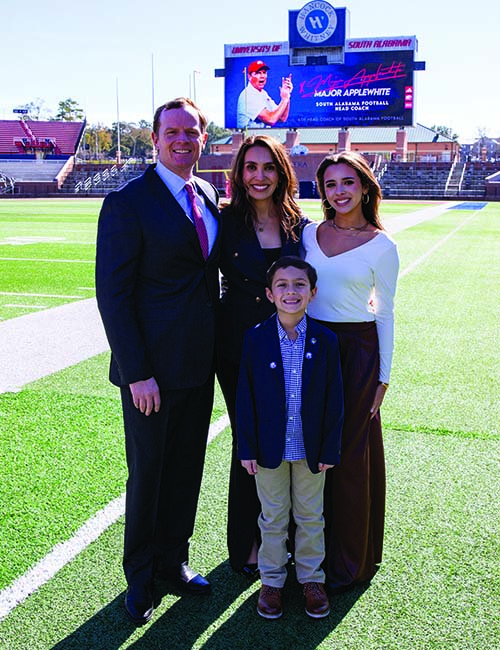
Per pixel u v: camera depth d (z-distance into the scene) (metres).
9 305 8.98
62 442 4.36
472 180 54.03
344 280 2.79
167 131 2.67
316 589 2.73
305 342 2.67
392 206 37.81
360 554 2.84
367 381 2.83
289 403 2.68
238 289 2.95
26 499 3.58
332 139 69.94
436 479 3.89
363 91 45.59
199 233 2.75
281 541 2.77
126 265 2.62
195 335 2.76
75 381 5.69
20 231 21.00
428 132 73.00
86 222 25.11
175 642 2.56
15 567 2.99
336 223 2.91
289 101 46.91
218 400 5.30
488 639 2.54
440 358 6.55
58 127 65.00
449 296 9.91
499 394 5.46
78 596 2.81
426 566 3.02
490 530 3.32
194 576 2.90
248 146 2.83
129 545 2.82
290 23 45.47
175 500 2.96
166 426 2.79
